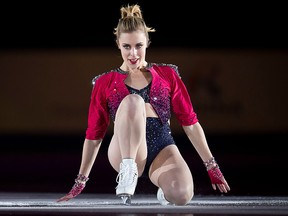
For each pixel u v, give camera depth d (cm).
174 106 835
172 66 842
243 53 2953
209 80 2944
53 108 2955
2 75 2948
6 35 2950
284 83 2944
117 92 813
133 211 691
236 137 2925
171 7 2945
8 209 735
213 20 2959
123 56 802
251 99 2944
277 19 2938
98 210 708
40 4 2945
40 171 1886
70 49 2984
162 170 799
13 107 2942
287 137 2925
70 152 2789
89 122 832
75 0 2948
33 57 2961
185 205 793
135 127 750
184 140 2828
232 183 1417
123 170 744
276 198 979
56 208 750
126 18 796
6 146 2928
